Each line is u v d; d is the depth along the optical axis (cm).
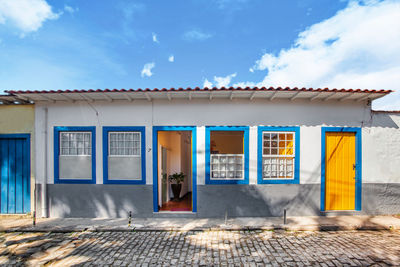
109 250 416
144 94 557
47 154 608
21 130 612
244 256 390
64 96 567
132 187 598
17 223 550
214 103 603
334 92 543
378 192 611
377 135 614
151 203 596
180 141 845
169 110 605
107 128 605
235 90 533
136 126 605
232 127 602
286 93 555
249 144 601
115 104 608
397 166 613
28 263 373
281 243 441
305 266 357
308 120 607
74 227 520
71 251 414
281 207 596
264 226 520
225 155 612
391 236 477
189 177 970
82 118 609
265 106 604
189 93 552
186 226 524
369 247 421
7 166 616
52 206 602
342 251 405
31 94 547
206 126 601
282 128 604
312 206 600
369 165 612
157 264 367
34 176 607
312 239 461
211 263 369
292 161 615
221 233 495
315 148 607
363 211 605
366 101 614
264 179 600
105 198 599
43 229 510
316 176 604
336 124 610
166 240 460
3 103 618
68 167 607
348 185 615
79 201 600
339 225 522
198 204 593
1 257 395
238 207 593
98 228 513
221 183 595
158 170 650
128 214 595
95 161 602
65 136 616
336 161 615
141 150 603
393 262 366
